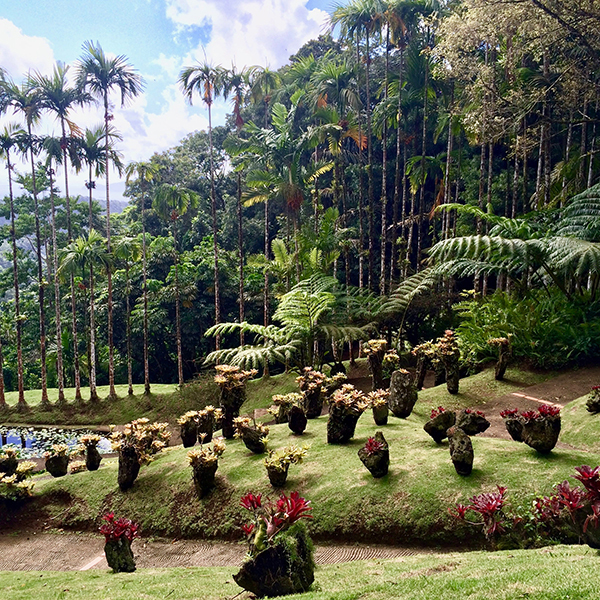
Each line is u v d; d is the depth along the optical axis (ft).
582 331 29.99
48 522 20.99
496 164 60.85
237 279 67.67
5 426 50.80
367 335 38.32
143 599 11.44
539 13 33.35
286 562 10.21
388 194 71.26
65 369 73.61
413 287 40.55
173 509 19.39
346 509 16.31
